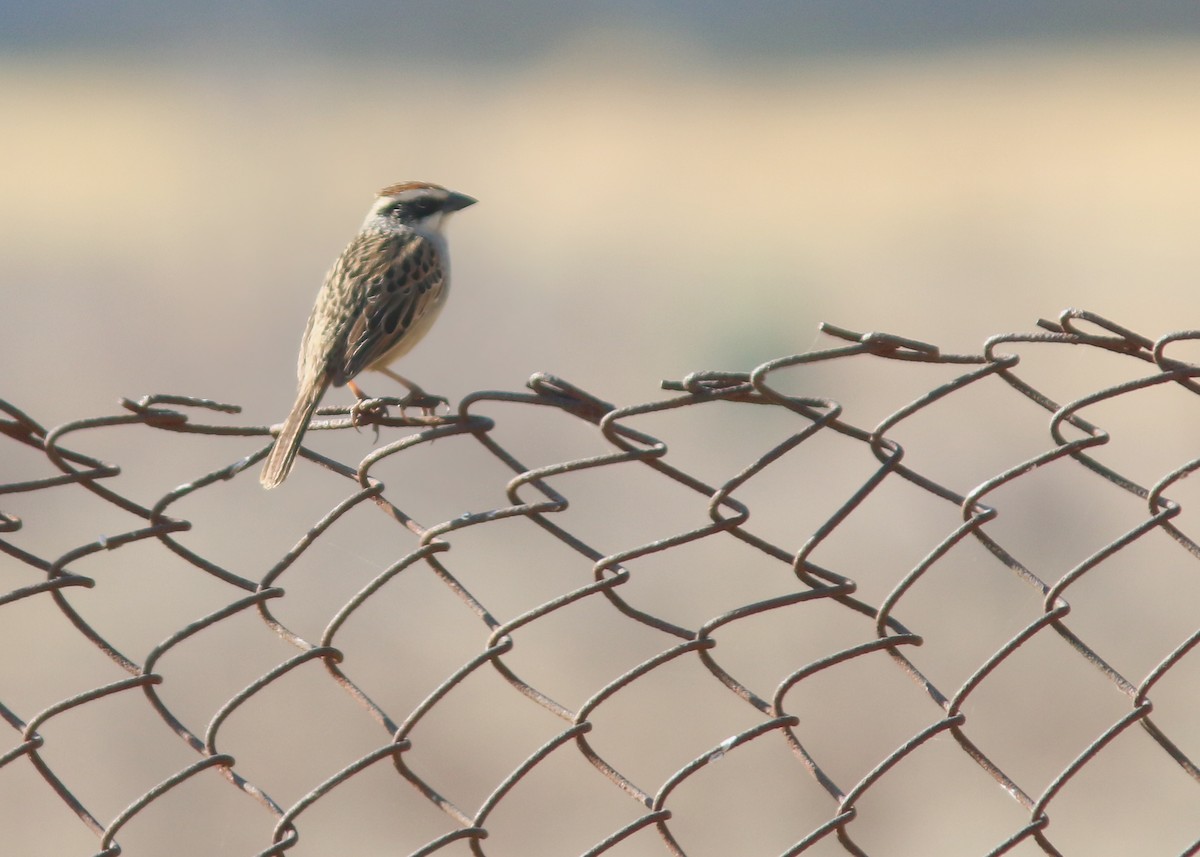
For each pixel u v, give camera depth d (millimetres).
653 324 23844
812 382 20094
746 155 42031
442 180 38688
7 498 15391
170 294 25719
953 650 11469
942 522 14133
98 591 12930
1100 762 10102
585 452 17031
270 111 49250
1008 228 31000
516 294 26359
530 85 55219
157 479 16078
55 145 43312
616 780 4508
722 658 11531
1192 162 37312
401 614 12445
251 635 12086
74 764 10203
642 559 13508
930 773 10070
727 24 67312
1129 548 13219
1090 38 60438
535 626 12156
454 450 16922
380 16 65938
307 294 25719
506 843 9586
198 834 9648
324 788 4398
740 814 9797
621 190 37688
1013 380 4422
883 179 37969
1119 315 23609
